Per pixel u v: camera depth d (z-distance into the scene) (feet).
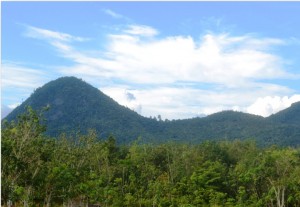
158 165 286.46
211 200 218.79
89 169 220.84
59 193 159.84
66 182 146.72
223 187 247.91
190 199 221.46
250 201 226.79
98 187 188.34
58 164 148.25
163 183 233.14
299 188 224.74
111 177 218.38
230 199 218.79
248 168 249.14
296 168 231.91
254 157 260.83
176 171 260.21
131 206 206.90
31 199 134.51
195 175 235.20
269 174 236.43
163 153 295.07
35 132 128.77
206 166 261.65
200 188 229.45
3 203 121.19
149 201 208.64
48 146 143.74
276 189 229.25
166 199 214.07
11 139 124.77
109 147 275.18
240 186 234.17
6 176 121.08
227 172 270.46
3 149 116.26
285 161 238.27
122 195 216.33
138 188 230.48
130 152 285.23
